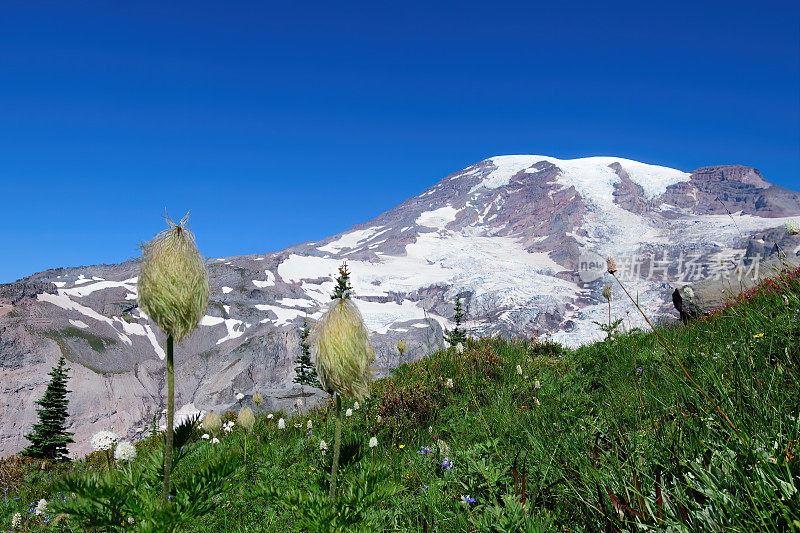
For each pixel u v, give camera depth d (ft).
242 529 13.58
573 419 16.10
